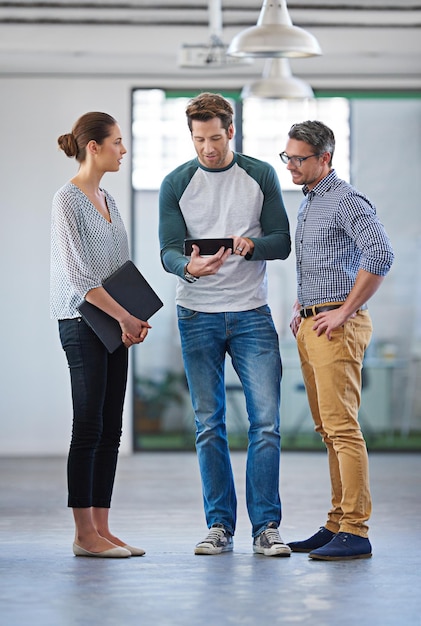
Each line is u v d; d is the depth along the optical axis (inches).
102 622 181.3
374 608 190.4
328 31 485.7
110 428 243.0
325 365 234.4
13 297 528.7
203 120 235.5
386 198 566.3
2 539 273.6
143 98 541.3
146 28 482.9
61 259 231.8
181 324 244.8
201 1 477.7
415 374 568.7
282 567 225.3
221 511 245.9
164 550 251.0
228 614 186.2
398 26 484.7
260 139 552.4
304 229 239.5
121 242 242.5
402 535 278.1
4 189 527.5
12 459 512.1
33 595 200.4
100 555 237.8
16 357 529.3
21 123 527.5
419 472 458.9
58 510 338.0
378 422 566.3
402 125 563.2
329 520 247.4
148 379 556.1
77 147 238.5
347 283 236.5
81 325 232.8
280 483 414.9
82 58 494.3
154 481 423.8
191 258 230.2
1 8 476.7
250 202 241.4
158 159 544.4
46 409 529.7
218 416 245.9
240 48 329.4
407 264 568.7
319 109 557.3
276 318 559.2
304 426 552.4
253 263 242.1
